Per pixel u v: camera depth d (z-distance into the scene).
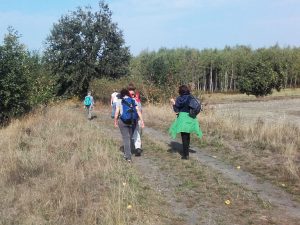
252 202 7.67
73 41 44.53
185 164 10.47
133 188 8.15
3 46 20.31
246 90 56.34
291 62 82.38
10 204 7.46
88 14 44.97
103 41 44.97
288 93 68.25
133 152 12.09
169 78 28.66
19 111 20.75
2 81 19.95
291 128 14.38
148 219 6.61
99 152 10.93
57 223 6.51
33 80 22.52
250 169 9.98
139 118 11.34
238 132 14.51
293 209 7.36
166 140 14.34
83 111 30.69
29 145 12.62
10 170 9.34
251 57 79.62
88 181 8.45
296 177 9.05
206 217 6.92
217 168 10.10
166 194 8.08
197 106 10.85
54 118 20.09
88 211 6.80
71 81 44.72
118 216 6.48
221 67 85.00
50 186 8.16
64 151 11.51
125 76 44.19
